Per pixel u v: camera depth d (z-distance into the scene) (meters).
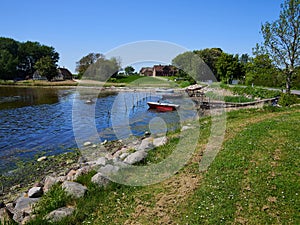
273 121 11.67
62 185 6.38
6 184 8.71
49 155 11.75
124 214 5.07
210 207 4.98
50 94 44.91
